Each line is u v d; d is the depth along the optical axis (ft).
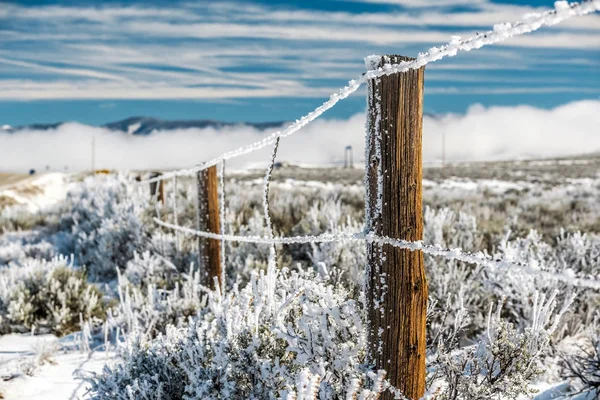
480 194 66.69
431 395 7.85
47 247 35.37
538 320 11.64
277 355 10.64
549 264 18.54
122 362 14.08
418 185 8.20
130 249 29.17
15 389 14.21
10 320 21.01
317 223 28.09
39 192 68.85
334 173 231.09
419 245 7.82
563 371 14.24
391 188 8.16
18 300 21.77
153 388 11.99
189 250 27.17
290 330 10.02
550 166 310.45
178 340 12.84
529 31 5.67
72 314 21.45
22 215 47.62
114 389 12.16
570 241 21.71
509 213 42.78
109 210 36.24
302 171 263.29
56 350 17.67
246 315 11.43
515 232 28.43
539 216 42.39
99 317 21.53
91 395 12.76
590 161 398.42
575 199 57.47
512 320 17.42
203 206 20.49
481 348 12.47
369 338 8.68
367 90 8.36
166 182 48.06
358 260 19.63
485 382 10.93
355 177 189.06
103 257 29.66
